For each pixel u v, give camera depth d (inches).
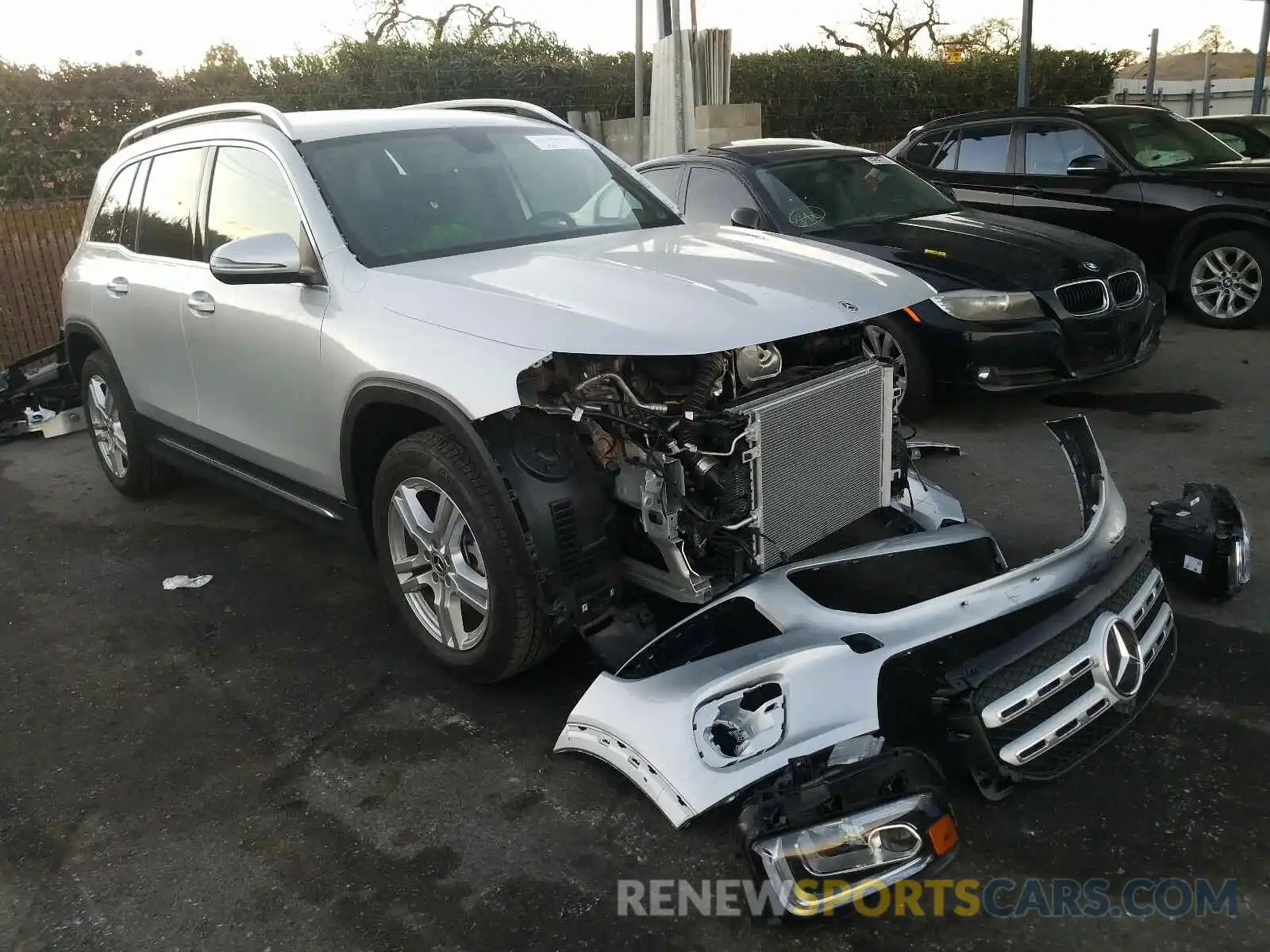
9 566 192.5
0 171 386.9
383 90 504.4
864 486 134.7
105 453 226.2
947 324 231.5
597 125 523.5
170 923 100.8
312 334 140.6
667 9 444.1
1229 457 211.6
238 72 465.1
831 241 258.2
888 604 127.6
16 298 343.9
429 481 128.6
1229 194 315.6
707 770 98.4
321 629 161.0
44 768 128.2
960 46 1176.8
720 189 281.9
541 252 141.3
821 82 653.9
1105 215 341.7
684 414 114.8
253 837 112.9
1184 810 107.9
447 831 112.0
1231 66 1288.1
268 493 168.4
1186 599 150.3
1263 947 90.4
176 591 177.6
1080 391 267.1
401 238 145.6
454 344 120.8
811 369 129.3
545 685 140.2
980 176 370.3
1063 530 179.8
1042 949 91.7
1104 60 786.8
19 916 102.8
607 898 100.7
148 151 195.3
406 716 134.7
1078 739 107.4
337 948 96.3
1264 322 322.0
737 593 116.6
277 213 152.6
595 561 120.0
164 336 178.7
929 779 91.7
